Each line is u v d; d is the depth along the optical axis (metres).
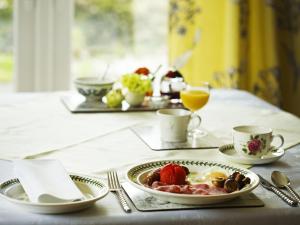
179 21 3.06
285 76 3.27
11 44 3.15
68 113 1.92
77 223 0.98
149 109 1.98
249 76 3.12
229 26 2.98
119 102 1.98
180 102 2.06
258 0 3.05
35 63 3.14
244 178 1.12
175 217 1.02
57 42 3.16
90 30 3.28
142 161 1.38
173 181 1.13
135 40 3.35
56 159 1.26
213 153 1.47
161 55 3.38
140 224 1.00
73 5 3.20
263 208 1.07
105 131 1.68
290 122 1.88
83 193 1.11
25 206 1.00
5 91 3.21
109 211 1.04
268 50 3.06
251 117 1.94
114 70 3.34
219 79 3.10
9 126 1.71
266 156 1.39
